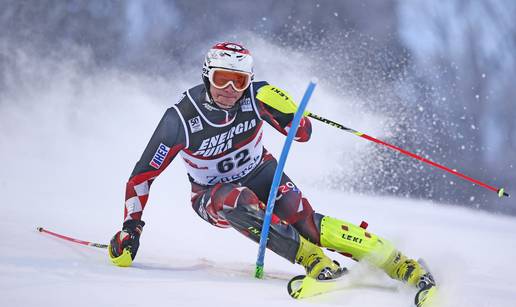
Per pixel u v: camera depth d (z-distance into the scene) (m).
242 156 15.03
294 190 14.34
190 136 14.46
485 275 16.59
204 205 14.59
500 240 26.83
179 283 12.25
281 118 14.50
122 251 13.83
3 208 21.38
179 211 25.62
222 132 14.62
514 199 56.81
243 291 11.98
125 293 10.90
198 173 15.17
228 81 13.69
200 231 21.55
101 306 9.87
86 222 20.31
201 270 14.36
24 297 10.05
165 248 17.56
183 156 15.04
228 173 15.14
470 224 32.94
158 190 30.66
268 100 14.35
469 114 61.38
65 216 21.08
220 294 11.48
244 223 13.56
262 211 13.66
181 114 14.38
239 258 17.12
